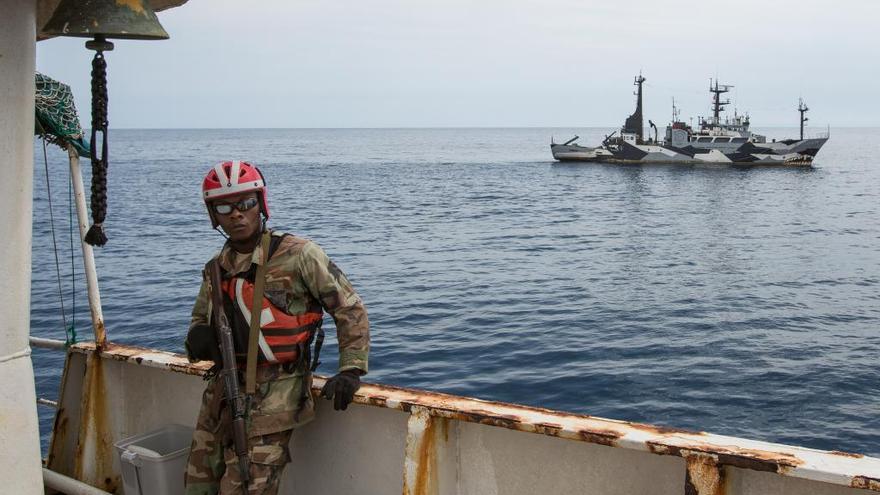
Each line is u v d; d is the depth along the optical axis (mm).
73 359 4031
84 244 3863
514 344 18234
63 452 4016
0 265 2602
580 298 24969
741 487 2373
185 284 25516
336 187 82812
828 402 14352
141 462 3354
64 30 2615
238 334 2861
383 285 27109
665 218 55250
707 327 20875
